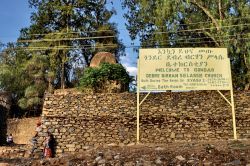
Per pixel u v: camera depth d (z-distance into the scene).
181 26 31.30
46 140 19.00
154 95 20.08
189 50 19.19
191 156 12.45
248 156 12.16
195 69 19.03
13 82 36.12
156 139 19.27
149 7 30.91
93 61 29.09
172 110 19.80
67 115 19.75
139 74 19.14
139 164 11.91
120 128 19.53
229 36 27.28
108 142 19.36
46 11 41.31
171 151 13.39
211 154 12.52
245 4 27.81
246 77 28.38
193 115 19.64
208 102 19.86
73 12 40.38
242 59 28.50
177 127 19.45
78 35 40.22
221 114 19.62
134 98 20.05
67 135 19.47
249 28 27.39
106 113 19.83
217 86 18.89
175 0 29.14
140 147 15.20
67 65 41.50
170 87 18.97
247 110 19.69
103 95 20.16
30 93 34.81
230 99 19.83
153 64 19.16
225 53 19.17
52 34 39.16
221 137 19.22
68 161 12.99
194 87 18.91
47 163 13.09
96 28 41.66
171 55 19.19
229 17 28.06
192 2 30.02
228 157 12.08
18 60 39.84
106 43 41.22
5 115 25.48
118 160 12.54
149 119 19.61
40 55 37.12
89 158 13.09
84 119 19.70
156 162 11.99
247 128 19.34
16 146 22.00
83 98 20.09
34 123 30.78
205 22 30.38
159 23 29.84
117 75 23.64
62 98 20.11
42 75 36.06
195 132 19.36
